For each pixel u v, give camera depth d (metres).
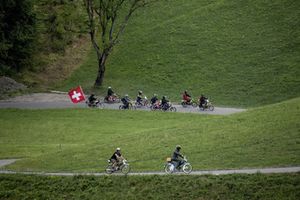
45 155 195.50
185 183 153.62
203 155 173.62
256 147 174.38
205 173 157.50
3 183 170.12
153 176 159.38
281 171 152.38
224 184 150.00
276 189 144.00
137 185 157.25
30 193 164.00
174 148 185.25
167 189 152.75
